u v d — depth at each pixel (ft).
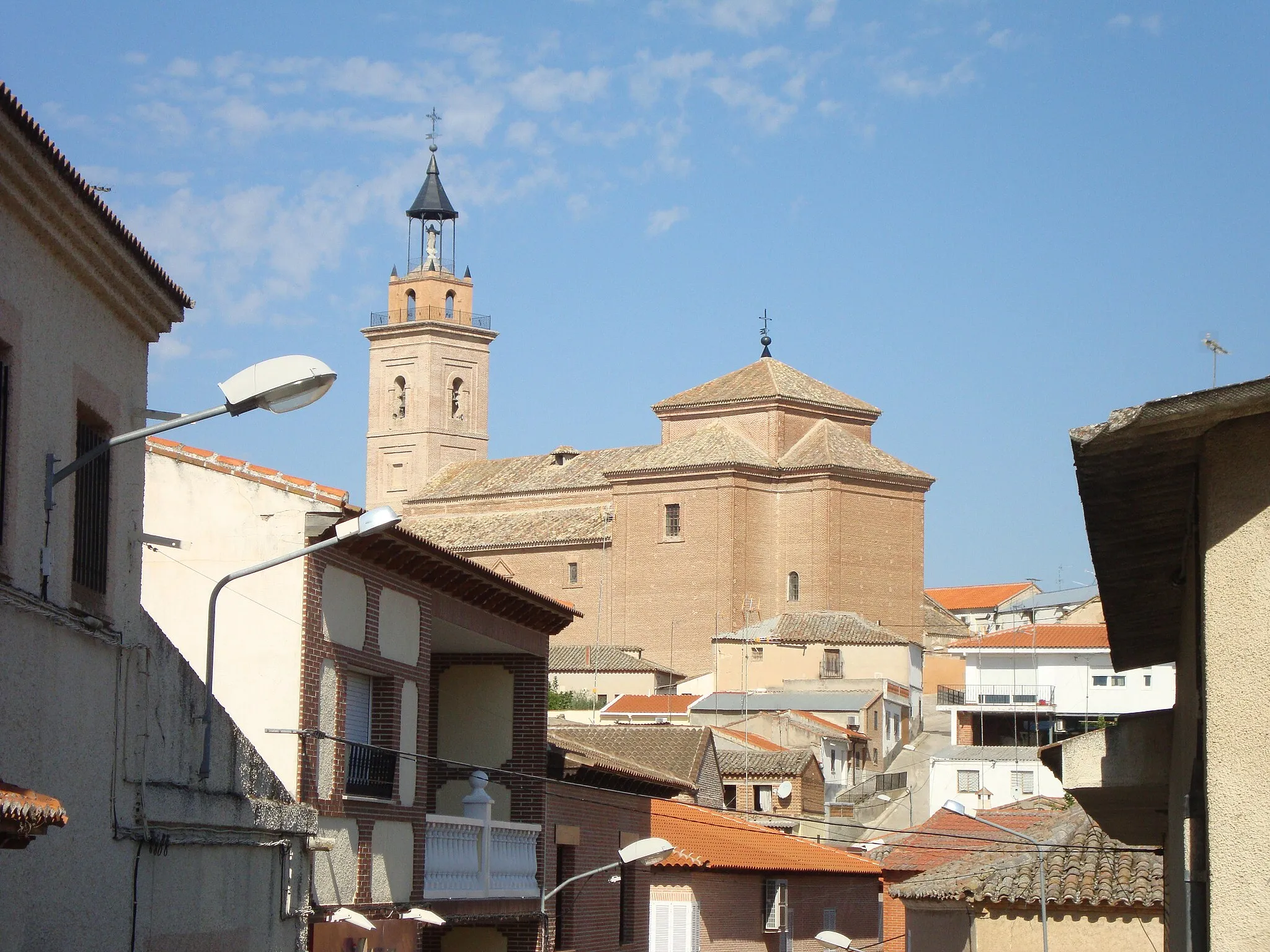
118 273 57.00
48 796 49.14
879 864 172.35
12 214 49.32
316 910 77.56
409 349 466.70
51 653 52.44
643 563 369.91
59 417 53.57
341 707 81.87
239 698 77.92
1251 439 35.32
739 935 147.64
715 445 368.68
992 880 96.22
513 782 109.19
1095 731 53.52
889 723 330.95
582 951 117.91
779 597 363.35
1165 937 70.74
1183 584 46.91
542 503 406.00
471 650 109.40
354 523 66.08
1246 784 34.81
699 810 157.38
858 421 382.22
